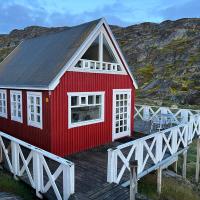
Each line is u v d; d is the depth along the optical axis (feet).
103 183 23.56
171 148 36.40
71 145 33.81
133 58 239.71
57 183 23.56
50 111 30.76
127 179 25.49
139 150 27.81
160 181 32.40
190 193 34.76
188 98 122.31
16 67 42.19
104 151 35.37
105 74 38.65
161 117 51.65
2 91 41.75
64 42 36.83
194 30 253.03
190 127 42.93
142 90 159.63
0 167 29.22
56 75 30.01
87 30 35.04
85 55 35.22
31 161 30.12
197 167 44.70
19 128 37.93
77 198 19.47
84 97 35.40
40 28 449.89
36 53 41.29
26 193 23.34
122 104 43.32
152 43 255.91
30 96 34.55
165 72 185.06
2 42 386.11
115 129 41.86
